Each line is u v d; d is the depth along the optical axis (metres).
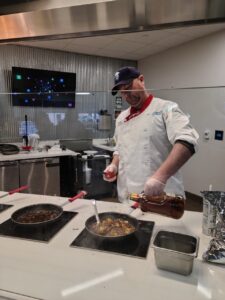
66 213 1.17
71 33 1.24
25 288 0.69
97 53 4.12
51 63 3.90
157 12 1.01
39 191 3.23
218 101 2.00
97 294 0.67
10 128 3.50
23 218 1.09
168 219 1.11
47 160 3.22
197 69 3.43
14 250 0.88
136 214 1.17
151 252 0.86
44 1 0.98
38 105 3.38
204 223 0.98
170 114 1.28
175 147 1.08
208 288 0.69
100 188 2.96
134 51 4.02
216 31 3.08
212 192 1.00
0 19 1.08
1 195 1.45
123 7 0.97
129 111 1.56
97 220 1.04
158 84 4.20
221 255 0.79
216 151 2.47
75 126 3.27
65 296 0.66
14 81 3.58
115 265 0.79
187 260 0.72
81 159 3.11
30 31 1.21
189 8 0.97
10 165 3.02
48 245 0.91
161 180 0.99
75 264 0.79
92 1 0.94
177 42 3.57
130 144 1.48
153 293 0.67
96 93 2.88
